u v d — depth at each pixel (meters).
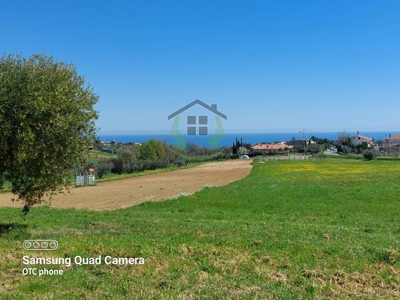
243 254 11.41
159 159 82.19
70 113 13.18
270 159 102.88
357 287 8.59
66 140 13.09
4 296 7.97
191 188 43.06
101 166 69.38
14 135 12.32
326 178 46.25
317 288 8.42
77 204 32.31
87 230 16.52
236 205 25.83
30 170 13.18
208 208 25.12
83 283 8.88
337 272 9.50
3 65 12.91
